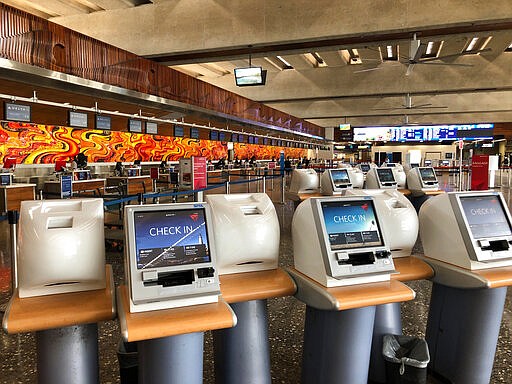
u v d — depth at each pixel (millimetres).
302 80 14922
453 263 2346
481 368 2338
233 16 7902
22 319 1543
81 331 1787
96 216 1843
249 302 2105
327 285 1962
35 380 2484
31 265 1720
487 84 13094
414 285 4246
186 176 5891
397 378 2229
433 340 2562
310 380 2186
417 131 24938
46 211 1808
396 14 7164
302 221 2164
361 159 32656
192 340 1691
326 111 21234
